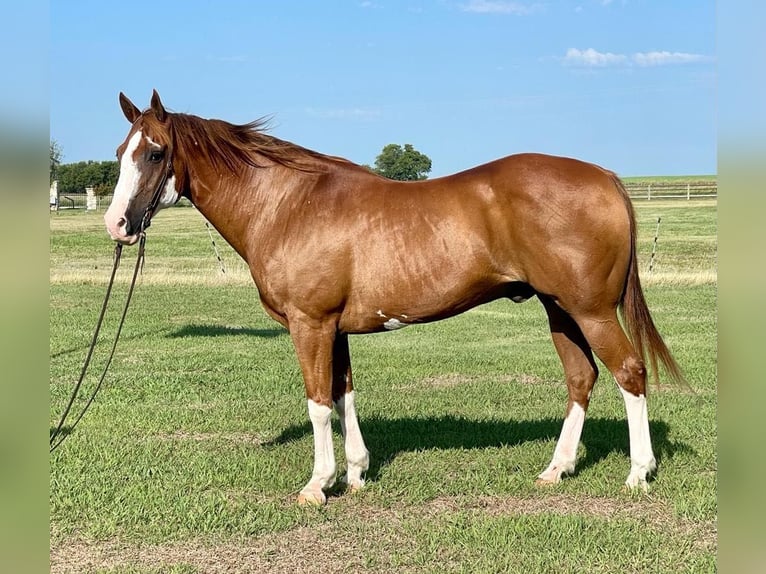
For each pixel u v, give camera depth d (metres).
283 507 4.98
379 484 5.29
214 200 5.12
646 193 57.88
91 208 52.22
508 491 5.17
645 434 4.95
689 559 4.07
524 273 4.75
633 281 4.86
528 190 4.59
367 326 4.94
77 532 4.63
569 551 4.20
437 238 4.71
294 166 5.03
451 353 11.02
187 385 8.82
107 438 6.61
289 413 7.50
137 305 16.73
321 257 4.77
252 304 17.03
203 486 5.38
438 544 4.33
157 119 4.95
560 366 9.86
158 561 4.23
